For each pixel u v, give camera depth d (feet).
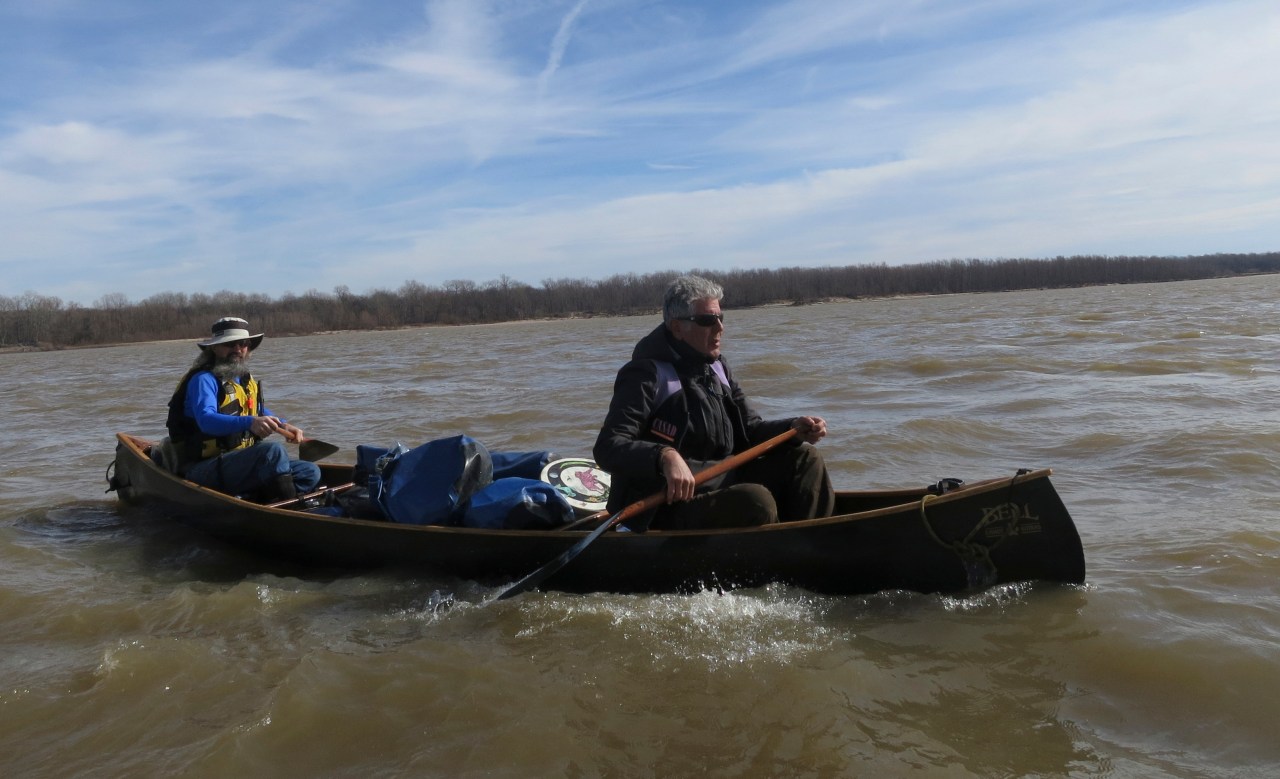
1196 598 11.94
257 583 14.53
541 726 9.41
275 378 62.28
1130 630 11.00
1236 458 19.81
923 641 11.18
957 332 74.28
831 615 12.12
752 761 8.66
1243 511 16.01
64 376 78.54
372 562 14.69
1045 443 23.79
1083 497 17.99
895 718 9.37
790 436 13.50
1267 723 8.82
